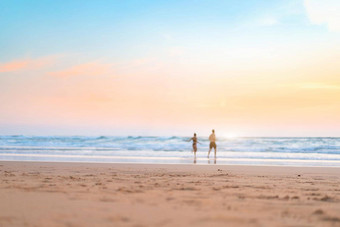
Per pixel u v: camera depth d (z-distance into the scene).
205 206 3.86
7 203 3.92
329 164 15.16
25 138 49.88
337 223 3.14
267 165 13.77
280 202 4.37
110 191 5.14
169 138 42.78
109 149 29.81
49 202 4.01
